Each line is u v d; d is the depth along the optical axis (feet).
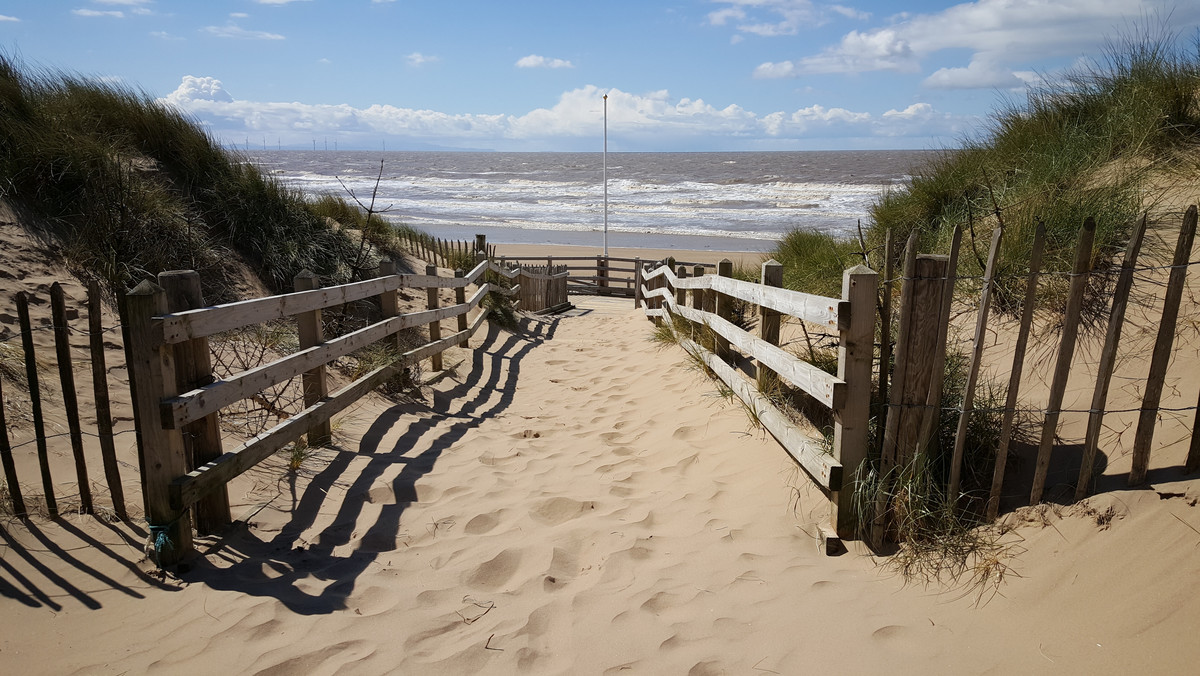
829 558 10.57
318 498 13.56
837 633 8.73
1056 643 7.86
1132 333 12.76
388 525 12.53
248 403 16.93
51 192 20.77
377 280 19.65
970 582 9.23
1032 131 22.65
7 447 10.57
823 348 17.26
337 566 11.04
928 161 25.21
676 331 25.43
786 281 24.39
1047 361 13.19
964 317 15.65
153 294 10.18
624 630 9.20
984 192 21.04
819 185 179.42
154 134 25.64
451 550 11.64
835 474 10.62
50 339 15.80
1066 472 10.50
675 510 12.88
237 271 23.97
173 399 10.50
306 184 226.17
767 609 9.40
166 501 10.46
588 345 32.01
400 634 9.21
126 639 8.90
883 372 10.75
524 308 44.73
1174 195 16.14
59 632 8.91
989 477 11.12
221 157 27.14
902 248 21.35
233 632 9.11
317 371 15.89
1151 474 9.55
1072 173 18.97
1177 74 20.04
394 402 19.88
